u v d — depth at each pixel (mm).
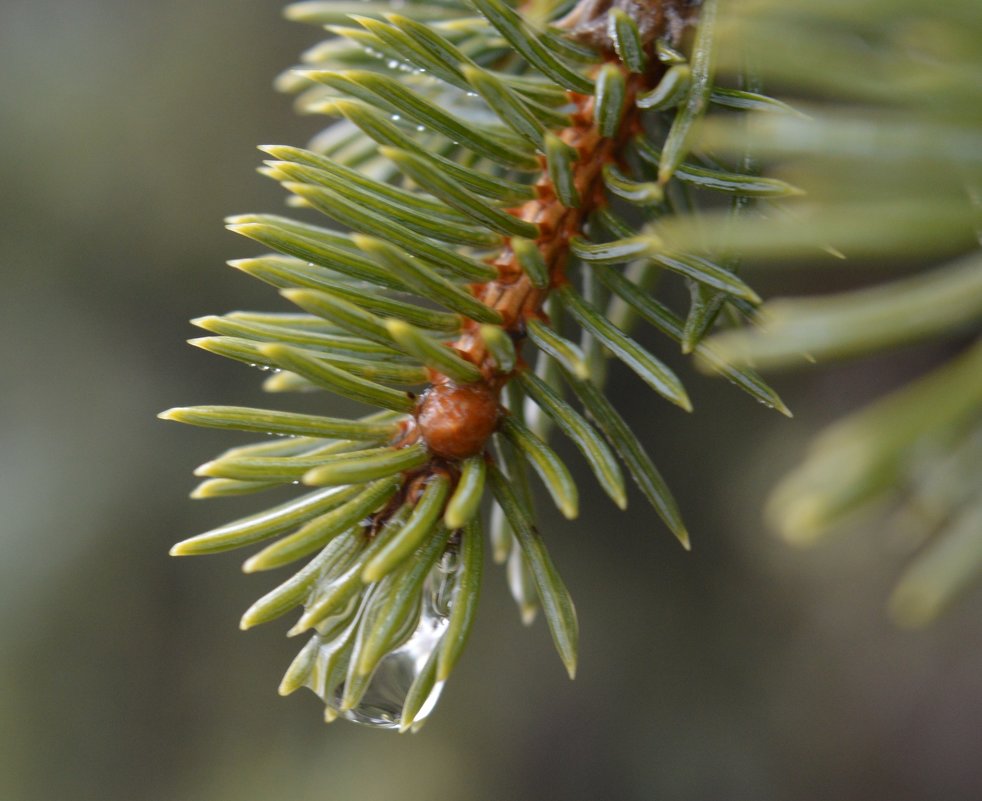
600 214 196
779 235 159
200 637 478
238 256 512
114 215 507
